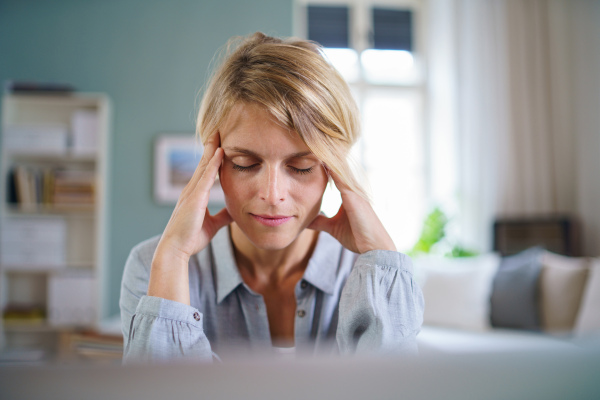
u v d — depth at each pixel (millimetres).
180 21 4070
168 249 607
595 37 4578
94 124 3697
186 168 3949
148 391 112
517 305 3010
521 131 4961
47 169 3781
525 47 5004
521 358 128
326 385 116
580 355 131
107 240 3855
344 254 739
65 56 3967
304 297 687
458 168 4934
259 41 593
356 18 5176
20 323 3445
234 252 697
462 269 3285
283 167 542
